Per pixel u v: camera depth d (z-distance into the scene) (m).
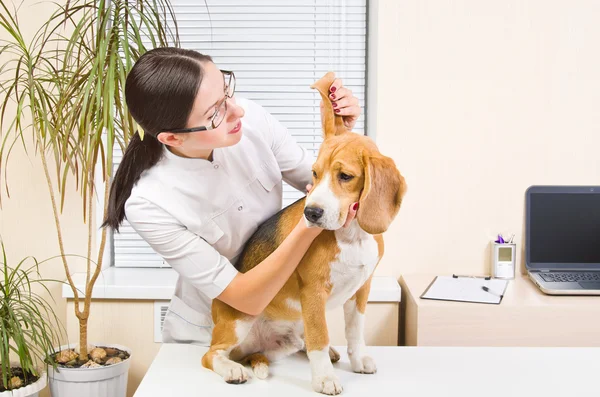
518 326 2.08
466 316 2.08
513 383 1.25
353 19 2.66
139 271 2.61
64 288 2.31
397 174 1.13
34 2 2.25
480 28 2.43
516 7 2.43
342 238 1.18
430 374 1.30
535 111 2.47
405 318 2.36
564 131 2.47
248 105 1.47
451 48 2.44
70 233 2.44
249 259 1.36
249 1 2.64
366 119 2.70
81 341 2.08
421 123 2.47
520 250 2.52
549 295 2.21
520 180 2.49
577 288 2.20
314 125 2.70
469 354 1.41
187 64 1.20
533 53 2.44
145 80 1.20
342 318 2.32
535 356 1.40
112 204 1.37
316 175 1.17
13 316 1.89
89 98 2.00
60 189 2.16
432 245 2.52
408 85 2.46
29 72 1.93
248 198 1.41
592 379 1.28
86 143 1.89
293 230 1.19
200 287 1.31
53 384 2.03
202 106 1.20
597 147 2.48
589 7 2.42
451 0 2.42
